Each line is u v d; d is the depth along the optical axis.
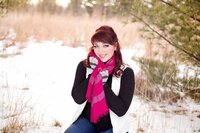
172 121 4.62
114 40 2.73
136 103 5.39
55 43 11.94
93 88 2.73
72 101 5.25
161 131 4.20
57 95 5.53
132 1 4.89
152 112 4.96
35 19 13.80
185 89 5.07
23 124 3.97
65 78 6.89
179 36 4.51
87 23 13.80
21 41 10.23
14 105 4.61
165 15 4.57
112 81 2.76
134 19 4.94
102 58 2.74
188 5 4.31
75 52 10.41
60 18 15.42
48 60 8.76
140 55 8.98
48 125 4.12
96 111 2.72
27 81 6.23
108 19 14.20
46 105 4.90
